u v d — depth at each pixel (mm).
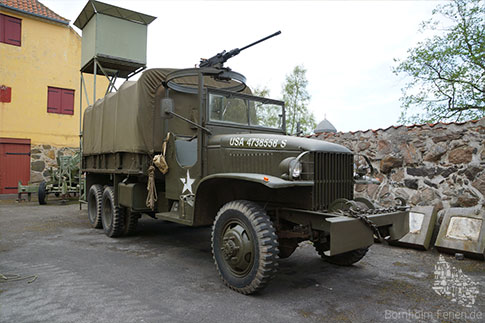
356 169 3930
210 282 3559
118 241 5582
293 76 21156
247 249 3174
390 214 3348
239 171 3811
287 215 3516
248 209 3244
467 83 9695
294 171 3074
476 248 4340
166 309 2846
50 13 13523
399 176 5754
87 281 3529
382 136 5980
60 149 13703
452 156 5172
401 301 3086
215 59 4629
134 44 9266
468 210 4691
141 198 5359
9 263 4168
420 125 5547
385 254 4727
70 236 5910
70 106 13992
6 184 12539
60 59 13711
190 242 5547
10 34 12625
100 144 6547
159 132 5234
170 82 5035
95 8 8547
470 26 9656
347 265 4168
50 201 11352
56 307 2861
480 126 4902
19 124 12781
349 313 2820
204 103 4230
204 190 3861
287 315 2762
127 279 3617
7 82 12516
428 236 4887
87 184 7332
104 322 2590
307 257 4613
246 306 2936
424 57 10125
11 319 2625
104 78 14844
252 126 4637
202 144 4191
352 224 3004
